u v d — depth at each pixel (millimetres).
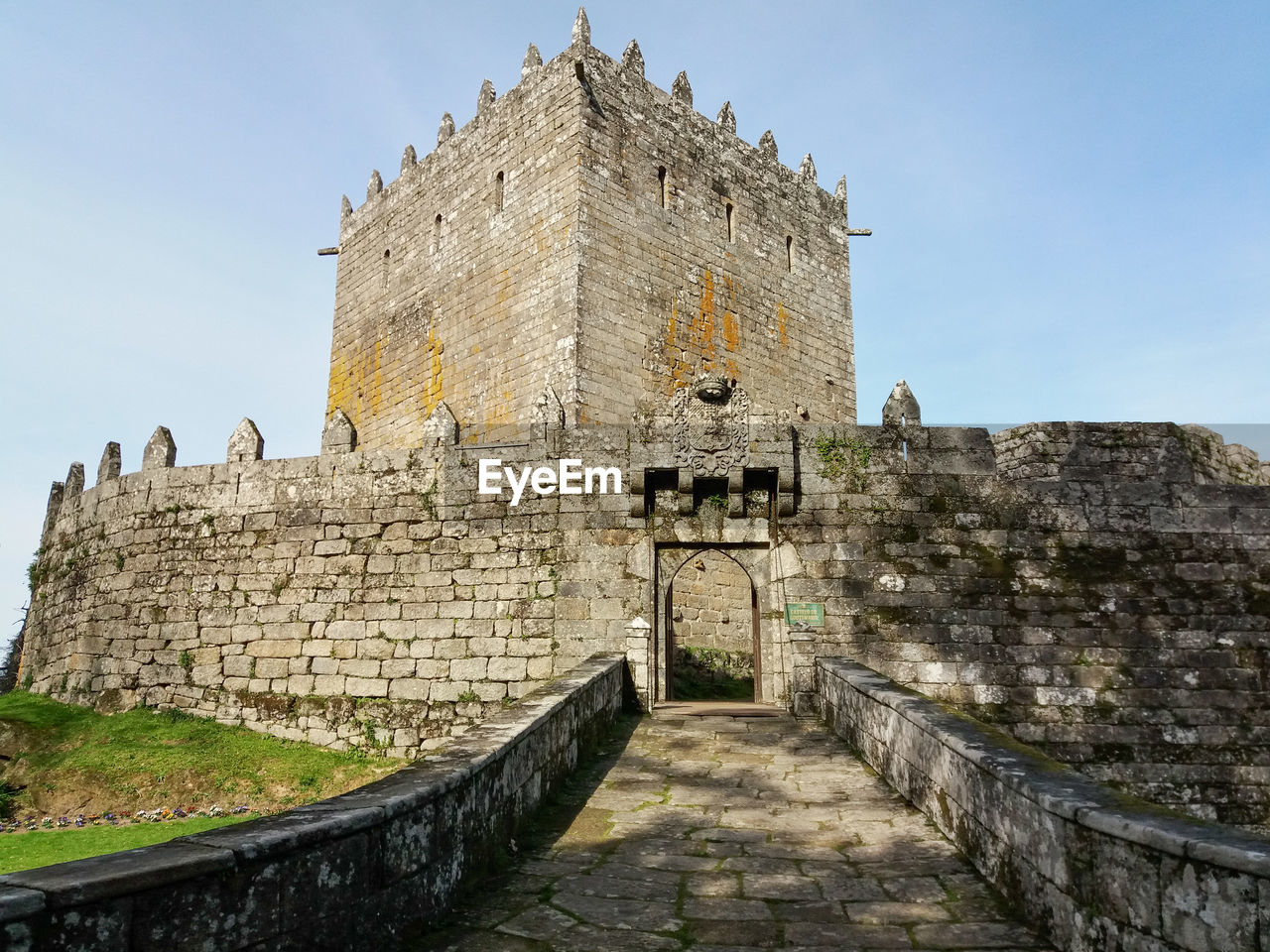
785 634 15414
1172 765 14523
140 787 14594
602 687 12992
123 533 19359
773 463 15789
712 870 7320
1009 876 6586
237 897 4242
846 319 31469
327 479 17750
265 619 17328
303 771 15094
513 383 24547
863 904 6516
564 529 16203
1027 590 15453
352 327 32719
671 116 26891
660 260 25453
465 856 6703
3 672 35656
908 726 9500
